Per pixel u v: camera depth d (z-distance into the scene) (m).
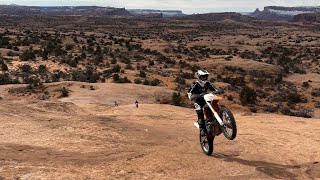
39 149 8.05
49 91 47.62
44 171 6.48
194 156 7.88
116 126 10.76
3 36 127.50
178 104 45.34
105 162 7.29
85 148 8.25
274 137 9.94
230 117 6.93
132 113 18.00
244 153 8.26
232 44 152.25
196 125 8.11
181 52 114.69
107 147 8.38
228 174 6.82
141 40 152.50
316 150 8.45
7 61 74.50
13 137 9.10
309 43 159.62
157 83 58.69
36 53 90.00
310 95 59.91
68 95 45.62
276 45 151.88
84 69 72.00
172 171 6.88
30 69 68.62
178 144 9.01
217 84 61.69
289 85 68.94
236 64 81.38
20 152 7.76
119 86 49.88
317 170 7.09
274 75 76.62
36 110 13.26
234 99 52.19
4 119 11.19
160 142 9.18
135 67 78.69
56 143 8.62
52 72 68.06
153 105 23.20
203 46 139.62
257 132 10.77
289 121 13.39
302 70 84.31
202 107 7.89
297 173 6.95
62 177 6.20
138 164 7.21
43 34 148.88
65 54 93.75
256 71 78.25
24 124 10.59
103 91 47.06
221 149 8.58
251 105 49.88
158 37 193.00
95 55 95.19
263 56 117.62
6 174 6.21
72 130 10.05
